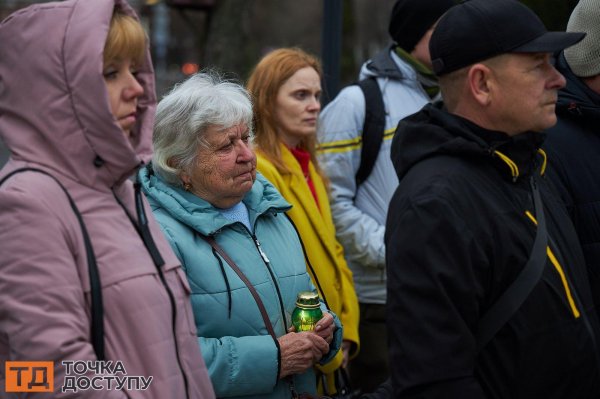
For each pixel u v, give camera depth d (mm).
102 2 2725
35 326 2531
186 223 3621
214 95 3672
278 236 3910
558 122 4043
